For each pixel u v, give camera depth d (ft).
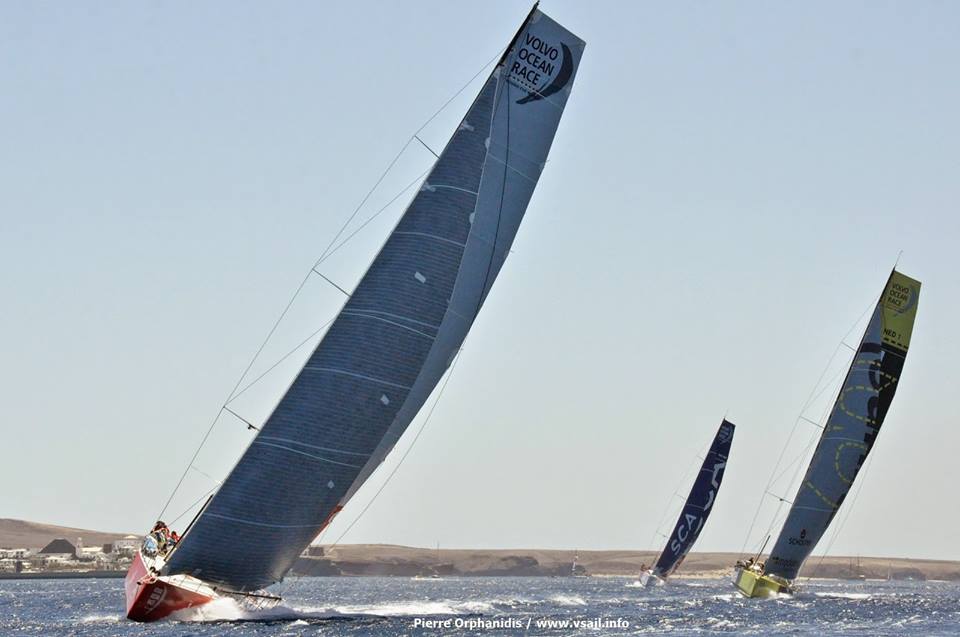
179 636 480.23
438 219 513.45
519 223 576.61
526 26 563.48
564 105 576.20
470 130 519.60
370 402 505.66
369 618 597.52
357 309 506.89
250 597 533.96
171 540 545.44
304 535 510.17
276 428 498.69
